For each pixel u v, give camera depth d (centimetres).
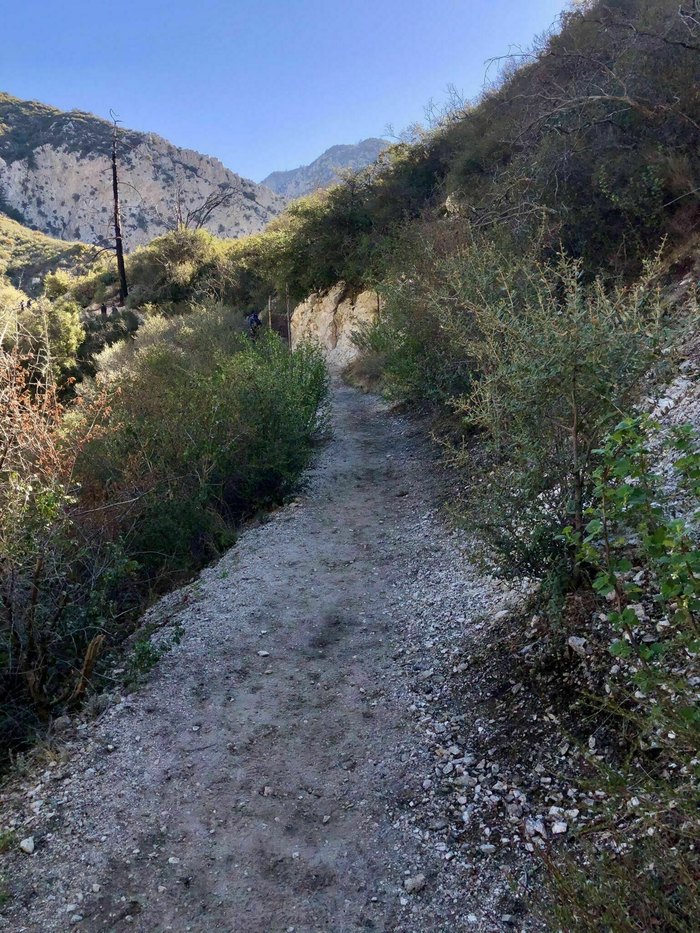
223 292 2855
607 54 1028
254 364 908
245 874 287
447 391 862
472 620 451
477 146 1339
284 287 2289
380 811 315
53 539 425
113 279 3675
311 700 412
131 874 289
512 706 354
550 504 389
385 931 255
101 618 447
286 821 316
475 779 318
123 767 356
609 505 312
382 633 484
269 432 803
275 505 778
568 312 364
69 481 489
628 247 762
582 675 338
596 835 256
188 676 442
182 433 767
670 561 216
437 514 664
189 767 355
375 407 1218
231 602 545
